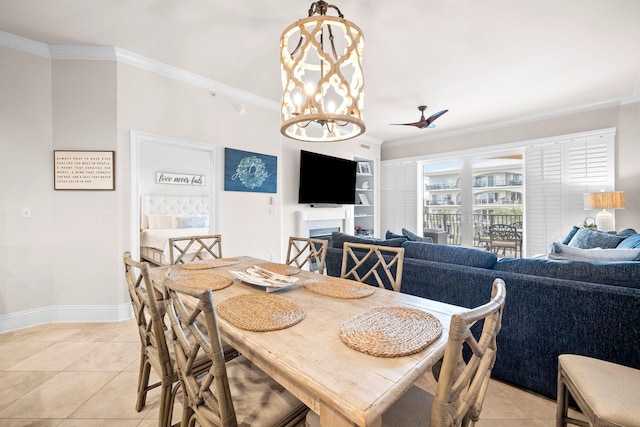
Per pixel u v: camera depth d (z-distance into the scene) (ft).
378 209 21.38
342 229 18.61
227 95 12.11
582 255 6.59
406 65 10.12
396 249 5.93
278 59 9.80
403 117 15.74
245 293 4.77
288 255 8.11
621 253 6.33
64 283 9.21
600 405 3.40
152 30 8.22
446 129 18.06
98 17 7.64
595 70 10.50
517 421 5.04
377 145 21.18
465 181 18.07
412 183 20.07
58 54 9.05
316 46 4.23
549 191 14.83
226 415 2.85
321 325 3.55
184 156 22.24
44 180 9.00
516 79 11.21
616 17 7.59
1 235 8.48
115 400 5.57
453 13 7.44
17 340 7.94
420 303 4.36
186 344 3.27
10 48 8.51
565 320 5.14
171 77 10.48
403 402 3.39
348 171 17.97
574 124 14.30
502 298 2.71
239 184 12.50
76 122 9.14
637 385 3.66
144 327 4.91
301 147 15.89
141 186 20.33
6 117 8.50
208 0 7.01
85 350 7.43
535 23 7.86
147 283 4.06
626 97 12.91
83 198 9.21
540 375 5.49
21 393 5.75
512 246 16.60
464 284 6.24
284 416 3.28
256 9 7.32
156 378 6.28
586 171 13.80
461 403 2.53
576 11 7.37
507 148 16.20
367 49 9.12
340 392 2.28
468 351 6.32
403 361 2.73
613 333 4.70
